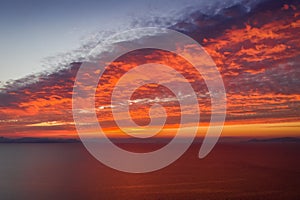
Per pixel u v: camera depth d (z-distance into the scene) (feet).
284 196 129.49
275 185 151.23
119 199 127.03
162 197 130.72
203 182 162.91
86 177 185.68
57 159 298.97
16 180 171.83
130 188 149.59
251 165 235.40
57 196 131.85
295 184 152.76
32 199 124.98
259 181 163.32
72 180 173.78
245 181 163.73
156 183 162.30
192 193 136.46
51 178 179.93
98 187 151.84
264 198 125.90
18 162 274.16
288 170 204.64
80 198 127.85
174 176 186.91
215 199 126.11
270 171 200.85
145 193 137.39
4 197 129.59
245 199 124.88
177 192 139.23
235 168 220.43
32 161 283.18
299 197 126.82
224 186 150.92
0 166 244.01
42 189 145.79
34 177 183.52
